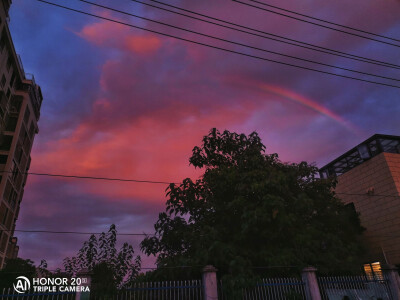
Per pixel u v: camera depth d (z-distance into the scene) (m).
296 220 13.19
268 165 15.16
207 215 14.51
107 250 11.02
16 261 13.53
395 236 18.69
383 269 13.53
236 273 11.17
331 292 11.99
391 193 19.33
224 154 16.53
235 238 13.23
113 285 9.83
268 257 12.42
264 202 12.70
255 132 16.59
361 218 21.14
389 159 20.08
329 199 16.27
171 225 14.70
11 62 43.12
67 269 10.64
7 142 43.38
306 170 16.23
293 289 11.52
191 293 10.55
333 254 13.24
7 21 39.94
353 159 22.97
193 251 13.73
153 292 10.19
